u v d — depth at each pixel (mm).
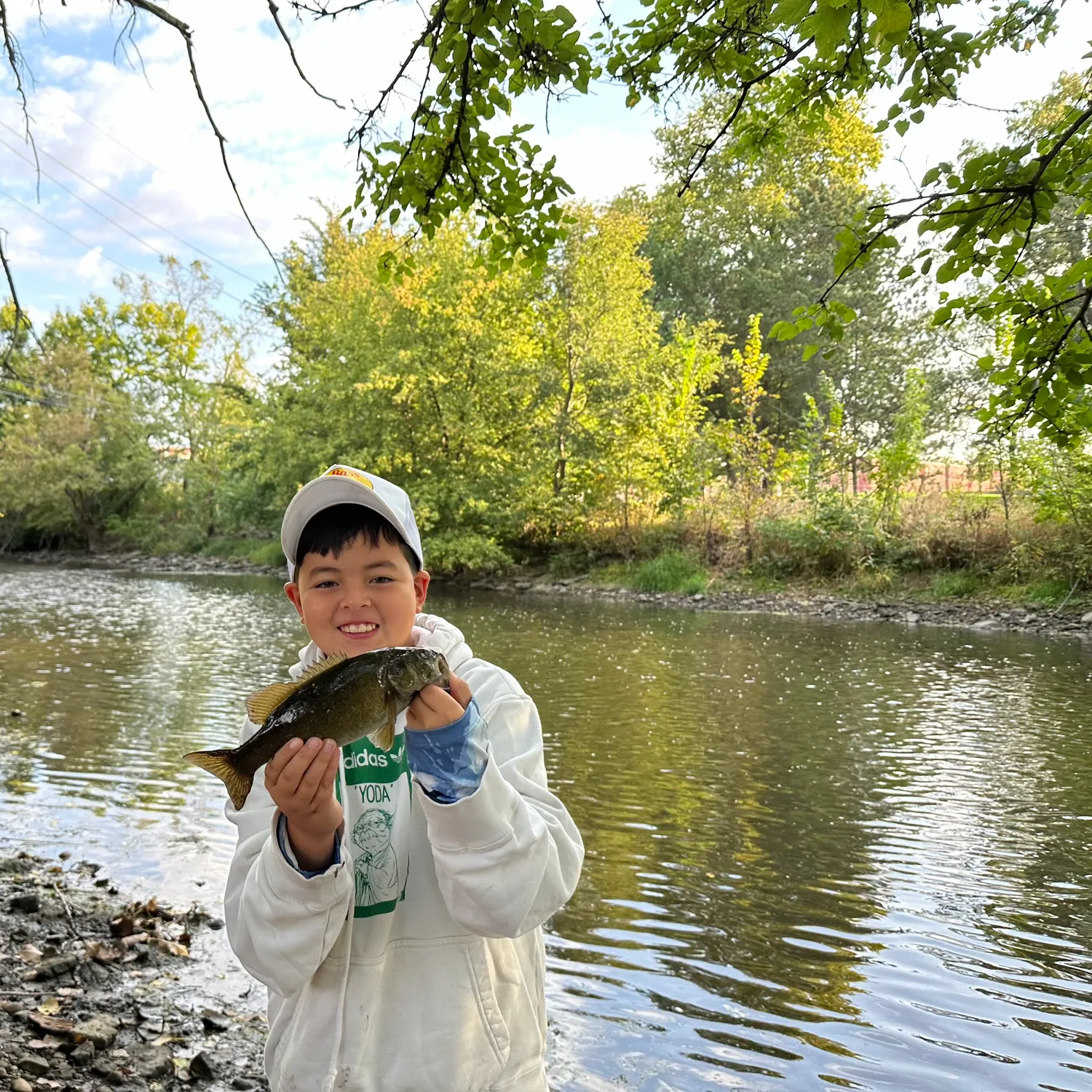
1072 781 7867
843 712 10539
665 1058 3764
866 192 37125
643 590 24797
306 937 1572
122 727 9633
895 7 2699
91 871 5645
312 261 38562
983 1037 3992
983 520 21609
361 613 1808
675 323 31234
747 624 18750
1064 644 15703
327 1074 1638
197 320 45656
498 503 28625
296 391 34188
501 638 16578
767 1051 3840
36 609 21688
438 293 28484
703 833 6617
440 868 1573
